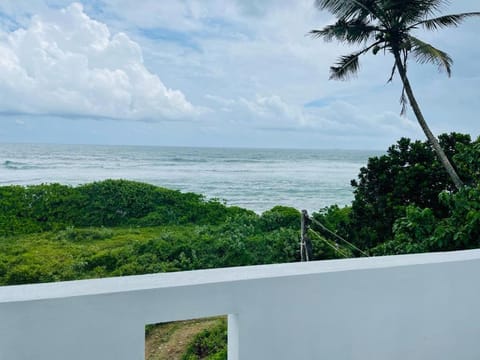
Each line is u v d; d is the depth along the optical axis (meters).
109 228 10.93
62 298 1.25
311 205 17.52
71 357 1.27
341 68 12.02
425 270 1.73
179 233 10.87
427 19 11.05
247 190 17.86
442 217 9.81
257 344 1.47
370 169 10.80
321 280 1.55
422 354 1.74
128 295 1.32
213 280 1.43
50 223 10.23
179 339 4.49
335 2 10.88
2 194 9.86
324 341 1.57
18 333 1.22
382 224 10.34
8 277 8.68
